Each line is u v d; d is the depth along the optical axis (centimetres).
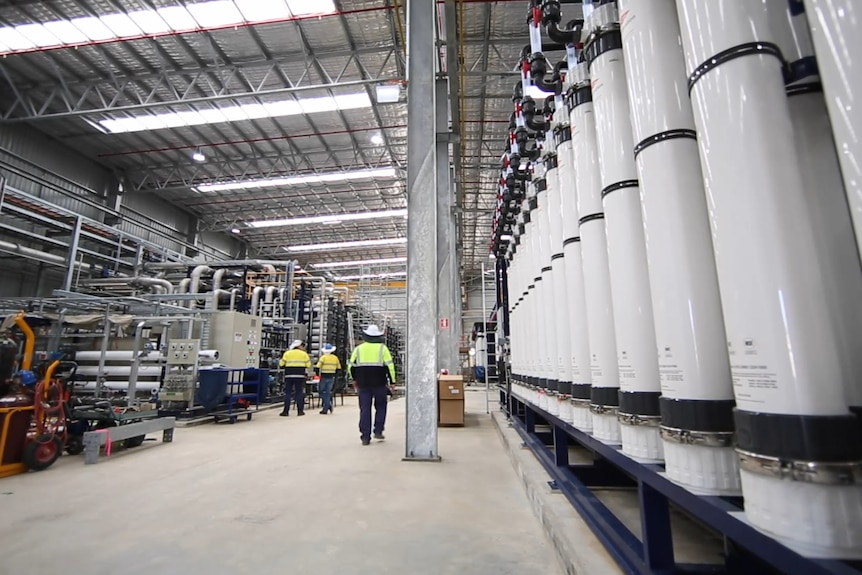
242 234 1662
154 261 1184
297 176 1140
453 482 328
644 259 143
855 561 73
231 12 610
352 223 1532
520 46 750
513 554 203
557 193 258
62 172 1041
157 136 1016
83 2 614
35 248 1006
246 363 845
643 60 128
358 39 734
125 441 478
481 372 1814
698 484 106
